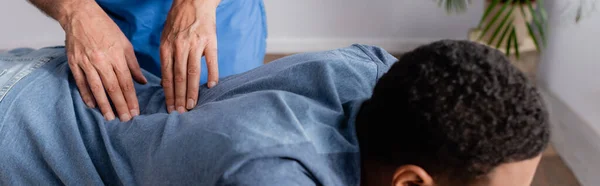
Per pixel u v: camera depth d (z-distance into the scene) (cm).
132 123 79
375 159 67
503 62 59
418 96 59
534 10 194
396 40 243
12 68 88
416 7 235
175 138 70
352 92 78
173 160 68
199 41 92
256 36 137
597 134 155
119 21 121
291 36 242
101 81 86
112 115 82
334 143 68
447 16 236
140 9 117
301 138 66
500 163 60
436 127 58
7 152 78
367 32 242
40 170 79
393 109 62
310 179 64
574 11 167
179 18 96
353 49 89
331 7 235
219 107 73
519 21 217
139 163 74
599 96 152
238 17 126
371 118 66
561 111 178
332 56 82
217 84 88
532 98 58
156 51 121
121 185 78
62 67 89
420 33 242
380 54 89
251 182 60
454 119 57
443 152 60
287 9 235
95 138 79
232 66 129
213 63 91
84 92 85
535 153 61
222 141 65
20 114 79
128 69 89
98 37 91
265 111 69
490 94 57
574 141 167
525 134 58
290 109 69
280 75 80
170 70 90
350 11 236
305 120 69
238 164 61
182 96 85
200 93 88
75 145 76
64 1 99
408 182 65
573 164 163
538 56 200
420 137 60
